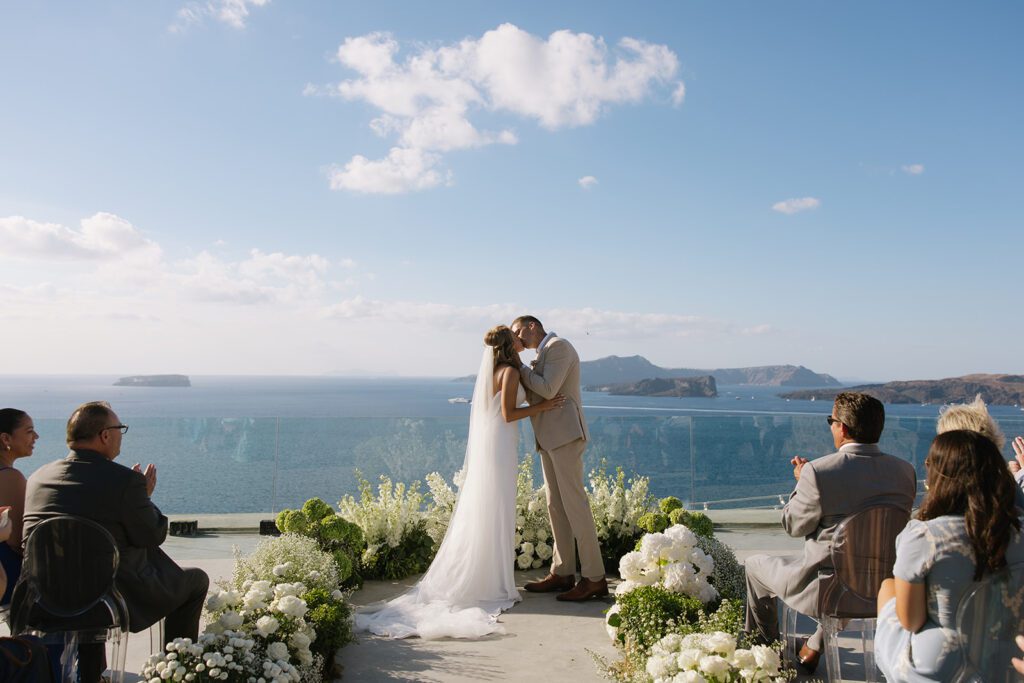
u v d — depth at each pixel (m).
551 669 3.81
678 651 3.29
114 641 2.87
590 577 5.10
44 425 7.86
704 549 4.78
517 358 5.26
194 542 7.10
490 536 5.04
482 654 4.04
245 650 3.07
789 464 8.52
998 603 2.11
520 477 6.29
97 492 2.97
